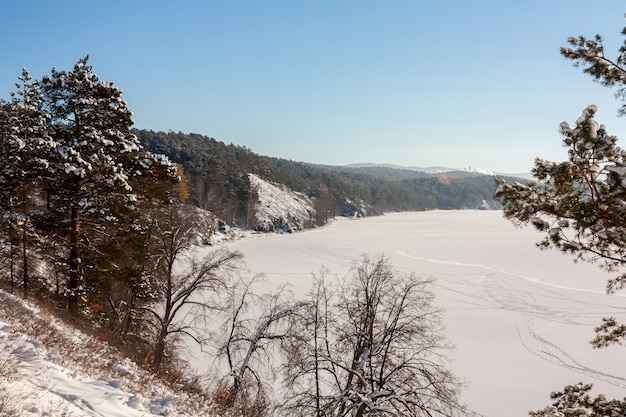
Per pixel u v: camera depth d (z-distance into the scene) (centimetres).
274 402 1371
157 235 1716
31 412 555
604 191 584
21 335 903
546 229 614
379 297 1349
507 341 2889
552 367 2472
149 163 1602
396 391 1188
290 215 12469
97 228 1566
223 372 2011
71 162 1391
